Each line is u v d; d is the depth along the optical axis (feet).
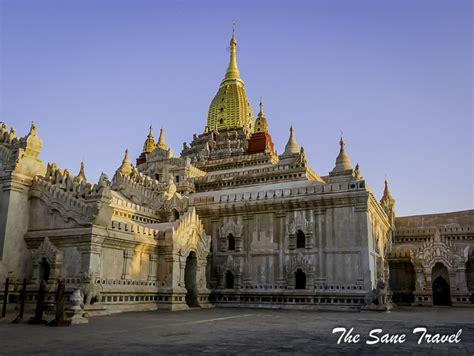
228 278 159.84
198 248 145.59
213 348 49.90
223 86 328.49
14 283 106.42
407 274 191.83
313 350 49.55
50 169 126.21
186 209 168.45
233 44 340.80
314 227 148.56
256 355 45.50
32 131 125.70
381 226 180.96
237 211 162.09
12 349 48.52
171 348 49.60
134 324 78.69
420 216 226.38
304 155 189.06
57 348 49.26
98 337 59.26
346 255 141.59
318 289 142.72
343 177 181.57
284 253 151.53
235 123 309.83
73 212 114.32
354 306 135.23
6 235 114.42
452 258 171.22
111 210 116.67
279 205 154.71
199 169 239.09
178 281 132.87
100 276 111.86
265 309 137.08
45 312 97.76
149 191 178.40
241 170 218.18
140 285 124.26
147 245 128.57
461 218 216.13
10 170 118.73
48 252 112.68
